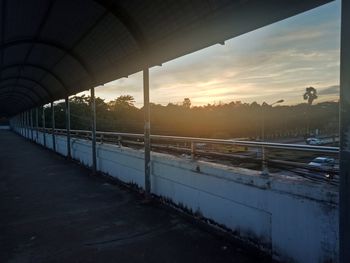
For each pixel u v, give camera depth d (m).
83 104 38.59
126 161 7.59
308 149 3.28
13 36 6.68
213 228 4.55
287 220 3.39
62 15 5.86
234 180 4.13
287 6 2.99
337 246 2.88
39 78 13.57
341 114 2.38
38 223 5.00
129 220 5.05
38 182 8.38
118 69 7.19
